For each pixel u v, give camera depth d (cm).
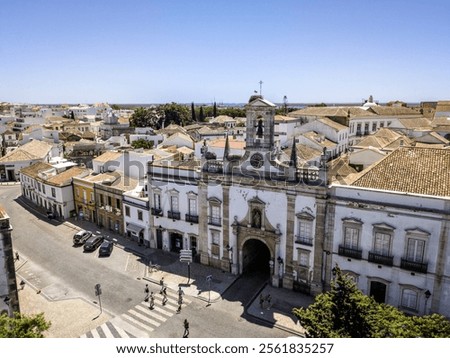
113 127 13200
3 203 6675
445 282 2781
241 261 3888
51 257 4375
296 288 3578
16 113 18538
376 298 3150
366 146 6197
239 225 3772
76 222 5566
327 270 3347
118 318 3184
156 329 3039
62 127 14175
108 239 4875
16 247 4672
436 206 2739
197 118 19538
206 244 4084
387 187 3052
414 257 2894
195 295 3531
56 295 3547
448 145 5866
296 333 2973
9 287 2931
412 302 2956
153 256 4366
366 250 3092
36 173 6450
